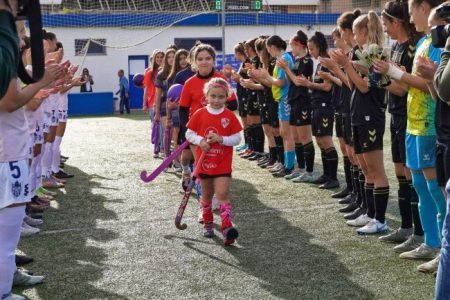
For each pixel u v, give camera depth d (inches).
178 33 921.5
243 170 323.0
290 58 286.0
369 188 199.3
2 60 75.0
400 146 172.9
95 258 174.7
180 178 303.4
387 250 176.6
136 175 313.1
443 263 104.8
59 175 304.5
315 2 1142.3
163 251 180.5
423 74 123.3
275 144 317.1
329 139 266.4
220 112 185.2
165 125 345.7
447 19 114.3
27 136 125.8
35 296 144.9
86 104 757.9
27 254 179.2
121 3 968.9
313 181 283.0
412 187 173.8
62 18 858.1
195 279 155.3
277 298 140.4
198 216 223.6
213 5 988.6
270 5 1136.8
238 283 151.5
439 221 157.3
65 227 210.8
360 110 187.0
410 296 140.3
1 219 120.1
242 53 369.7
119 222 216.7
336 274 156.6
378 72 152.0
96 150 409.1
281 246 183.0
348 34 204.8
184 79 284.5
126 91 768.3
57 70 117.8
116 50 896.9
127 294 145.5
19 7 80.9
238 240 190.9
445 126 125.7
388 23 168.9
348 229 201.2
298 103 277.1
